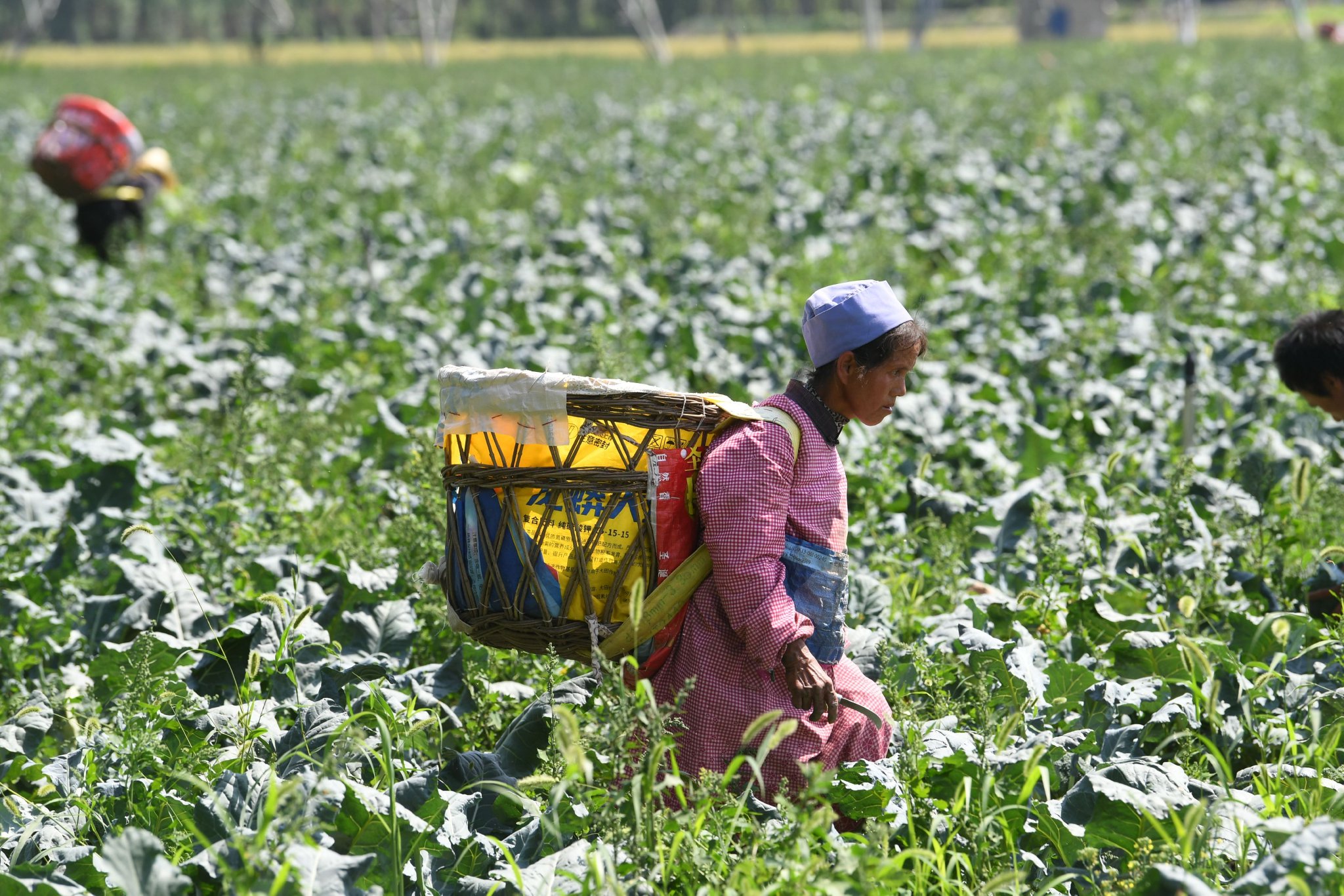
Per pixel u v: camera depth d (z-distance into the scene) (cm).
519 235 4603
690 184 5453
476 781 1238
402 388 2805
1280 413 2348
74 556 1878
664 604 1139
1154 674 1441
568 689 1365
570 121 8869
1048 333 2983
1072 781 1248
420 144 7638
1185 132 6519
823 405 1166
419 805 1150
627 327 2928
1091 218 4325
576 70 14600
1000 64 13000
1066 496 1936
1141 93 8219
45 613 1698
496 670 1495
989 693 1330
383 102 10731
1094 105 7975
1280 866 943
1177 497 1656
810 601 1150
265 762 1272
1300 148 5691
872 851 1020
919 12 19525
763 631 1112
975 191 5088
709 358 2931
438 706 1415
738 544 1111
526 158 7012
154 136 8494
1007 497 1934
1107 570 1705
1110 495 1759
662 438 1139
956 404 2475
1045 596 1603
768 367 2897
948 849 1134
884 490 1998
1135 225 4103
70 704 1416
